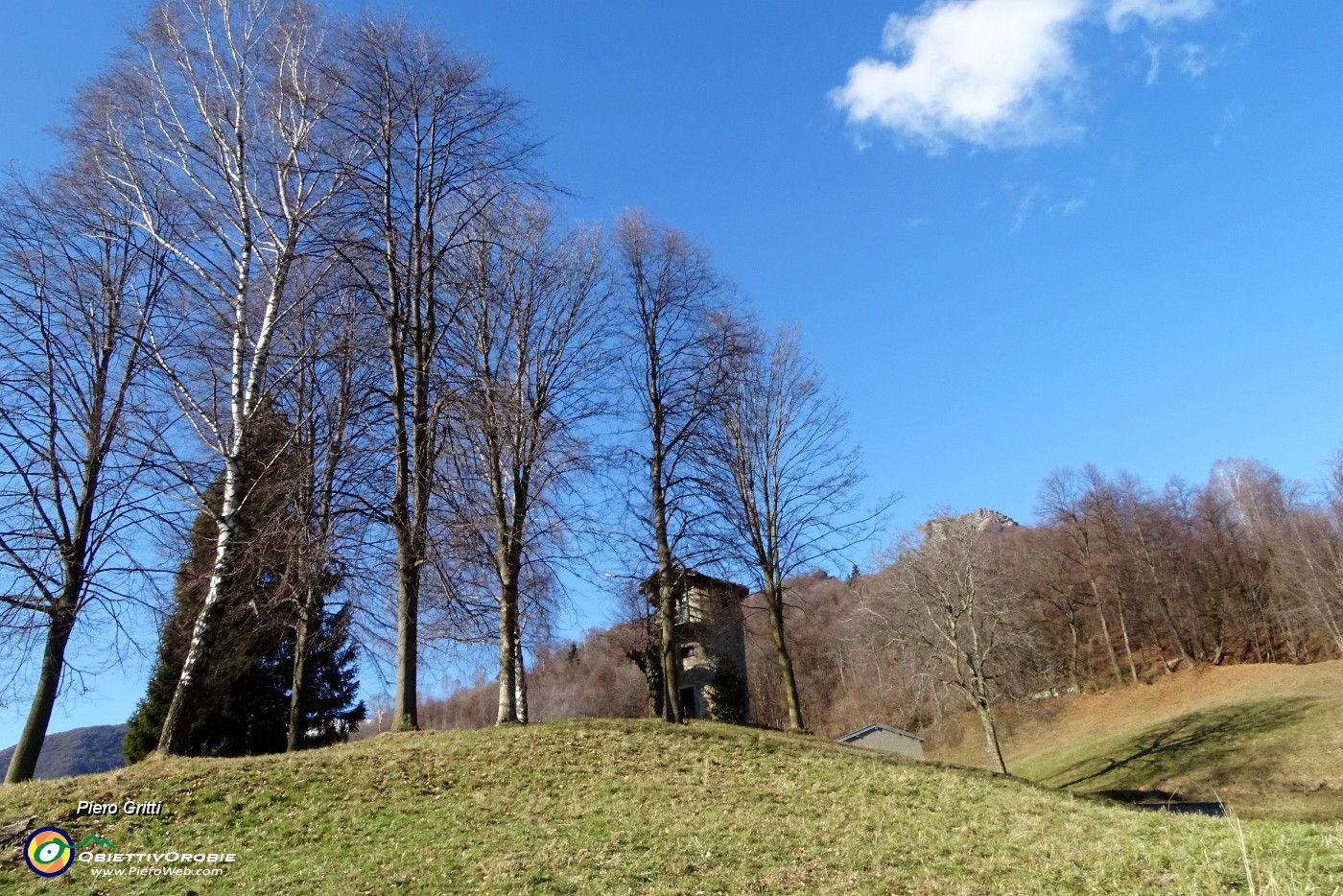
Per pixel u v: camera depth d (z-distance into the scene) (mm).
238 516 15031
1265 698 44906
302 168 16453
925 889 8914
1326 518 59625
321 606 20891
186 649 20219
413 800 12180
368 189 17328
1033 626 47000
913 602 36031
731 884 9070
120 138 16047
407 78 18297
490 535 19000
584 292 21922
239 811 11422
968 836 11023
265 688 25078
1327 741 35438
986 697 33750
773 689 57000
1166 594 64375
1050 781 43812
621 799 12586
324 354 15914
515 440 17469
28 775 14672
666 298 22281
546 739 16281
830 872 9523
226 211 16203
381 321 17453
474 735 16406
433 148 18688
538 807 12016
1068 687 60344
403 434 16906
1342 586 55562
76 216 15828
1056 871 9336
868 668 58781
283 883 9055
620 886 8898
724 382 21844
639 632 28062
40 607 15094
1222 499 67875
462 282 17750
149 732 22594
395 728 16875
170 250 16219
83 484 16344
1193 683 54594
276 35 16891
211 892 8859
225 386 16766
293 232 16141
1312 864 8594
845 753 19297
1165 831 11086
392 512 16578
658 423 21531
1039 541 67312
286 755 14664
